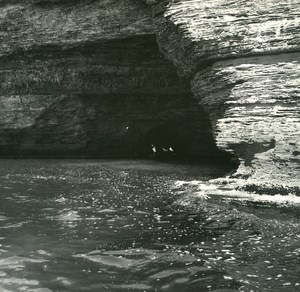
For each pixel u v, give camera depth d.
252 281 4.52
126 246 5.70
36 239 6.02
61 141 19.72
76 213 7.60
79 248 5.62
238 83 9.30
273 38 8.91
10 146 19.94
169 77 17.61
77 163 16.92
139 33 15.48
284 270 4.84
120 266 4.98
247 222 6.89
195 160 18.36
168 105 18.73
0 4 17.55
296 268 4.90
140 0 15.01
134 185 10.78
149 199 8.87
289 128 8.36
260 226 6.66
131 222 6.97
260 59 9.17
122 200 8.77
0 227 6.66
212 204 8.07
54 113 18.94
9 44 17.91
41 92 18.73
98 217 7.31
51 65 18.03
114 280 4.57
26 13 17.20
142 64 17.41
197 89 11.43
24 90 18.80
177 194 9.35
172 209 7.89
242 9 9.40
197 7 10.05
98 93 18.36
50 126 19.22
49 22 16.92
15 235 6.21
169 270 4.85
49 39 17.11
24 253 5.41
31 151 20.14
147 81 17.83
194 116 18.83
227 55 9.56
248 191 8.51
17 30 17.58
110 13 15.64
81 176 12.64
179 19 10.22
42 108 18.78
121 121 19.38
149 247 5.66
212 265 5.01
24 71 18.48
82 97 18.67
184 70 12.03
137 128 19.77
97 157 20.11
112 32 15.84
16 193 9.60
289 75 8.65
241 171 9.04
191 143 20.59
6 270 4.83
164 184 10.91
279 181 8.29
